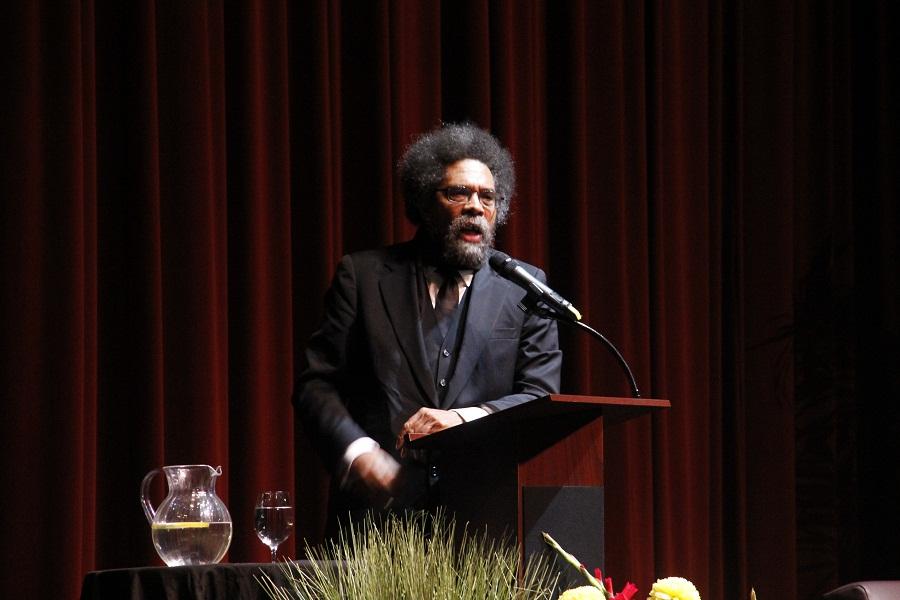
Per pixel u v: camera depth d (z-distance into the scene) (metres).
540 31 10.43
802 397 11.76
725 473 11.29
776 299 11.60
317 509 8.55
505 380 6.34
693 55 11.27
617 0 10.69
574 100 10.33
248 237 8.41
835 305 11.99
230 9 8.58
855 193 12.38
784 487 11.41
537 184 10.05
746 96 11.77
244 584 4.64
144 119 7.96
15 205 7.41
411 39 9.48
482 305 6.41
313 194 8.81
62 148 7.57
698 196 11.20
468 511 4.95
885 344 12.09
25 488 7.29
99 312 7.91
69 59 7.61
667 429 10.70
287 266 8.56
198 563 5.09
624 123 10.79
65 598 7.28
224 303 8.30
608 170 10.56
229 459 8.30
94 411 7.62
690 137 11.22
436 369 6.32
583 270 10.18
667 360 10.80
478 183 6.61
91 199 7.74
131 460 7.79
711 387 11.19
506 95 9.82
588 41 10.62
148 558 7.68
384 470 5.65
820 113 12.13
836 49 12.31
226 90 8.55
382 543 3.09
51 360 7.44
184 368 8.02
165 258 8.09
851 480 11.88
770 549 11.34
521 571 4.69
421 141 7.14
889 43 12.39
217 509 5.18
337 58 9.03
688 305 11.05
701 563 10.82
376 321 6.36
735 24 11.61
